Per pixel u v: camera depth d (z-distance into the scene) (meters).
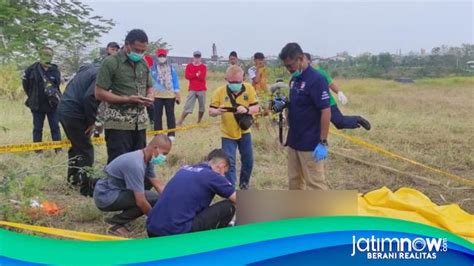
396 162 9.09
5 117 11.88
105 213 5.88
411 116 14.79
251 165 6.72
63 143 7.02
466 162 9.32
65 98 6.55
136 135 6.32
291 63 5.38
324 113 5.32
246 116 6.43
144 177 5.80
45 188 6.78
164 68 10.38
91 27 4.44
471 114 15.93
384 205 5.67
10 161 7.70
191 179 4.77
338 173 8.36
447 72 36.81
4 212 5.34
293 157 5.72
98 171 5.79
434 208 5.48
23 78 8.51
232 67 6.43
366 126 6.52
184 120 13.31
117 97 6.05
